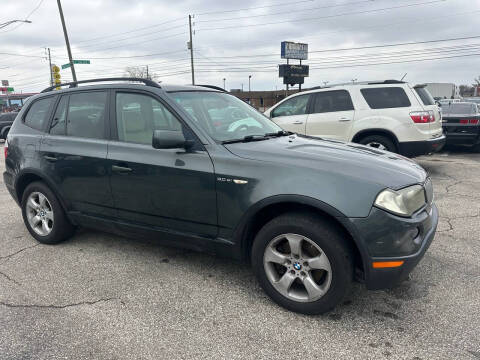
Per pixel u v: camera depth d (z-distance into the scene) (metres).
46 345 2.51
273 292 2.90
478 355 2.33
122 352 2.43
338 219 2.51
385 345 2.45
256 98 62.62
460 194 6.14
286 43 37.50
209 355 2.39
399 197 2.54
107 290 3.22
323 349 2.43
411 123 6.91
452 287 3.16
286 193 2.65
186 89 3.68
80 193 3.78
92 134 3.72
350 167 2.69
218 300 3.04
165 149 3.23
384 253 2.49
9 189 4.47
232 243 2.99
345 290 2.61
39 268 3.66
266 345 2.48
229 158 2.94
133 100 3.51
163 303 3.01
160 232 3.35
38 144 4.06
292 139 3.54
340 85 7.71
